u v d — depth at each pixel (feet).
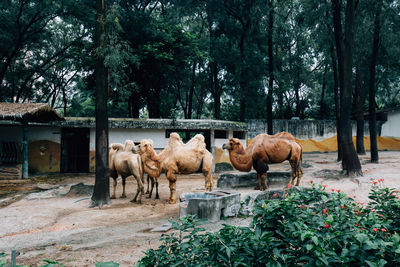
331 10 51.11
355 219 11.21
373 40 58.03
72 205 31.86
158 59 64.69
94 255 16.52
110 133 58.95
